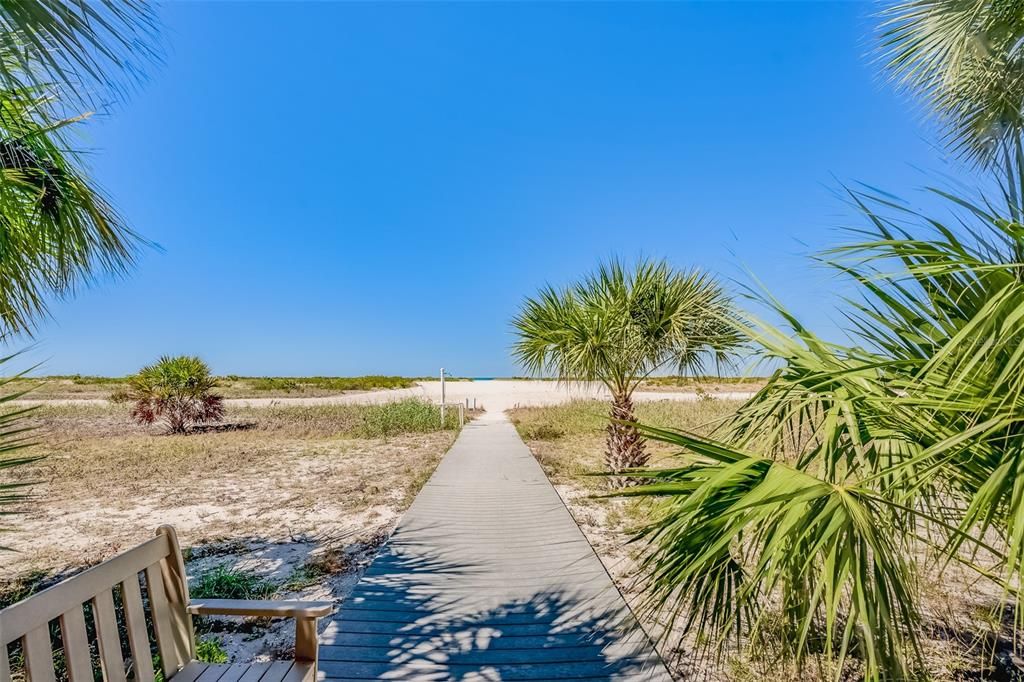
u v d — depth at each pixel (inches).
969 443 54.4
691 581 64.3
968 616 130.0
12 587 171.9
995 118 98.2
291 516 253.9
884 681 52.0
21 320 104.1
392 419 634.2
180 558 82.1
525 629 127.3
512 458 404.2
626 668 109.5
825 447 61.8
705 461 74.7
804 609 61.0
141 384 593.9
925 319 64.1
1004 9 98.6
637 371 288.7
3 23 53.4
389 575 163.9
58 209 106.4
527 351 313.9
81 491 312.7
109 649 67.5
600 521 231.5
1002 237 56.4
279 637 130.3
